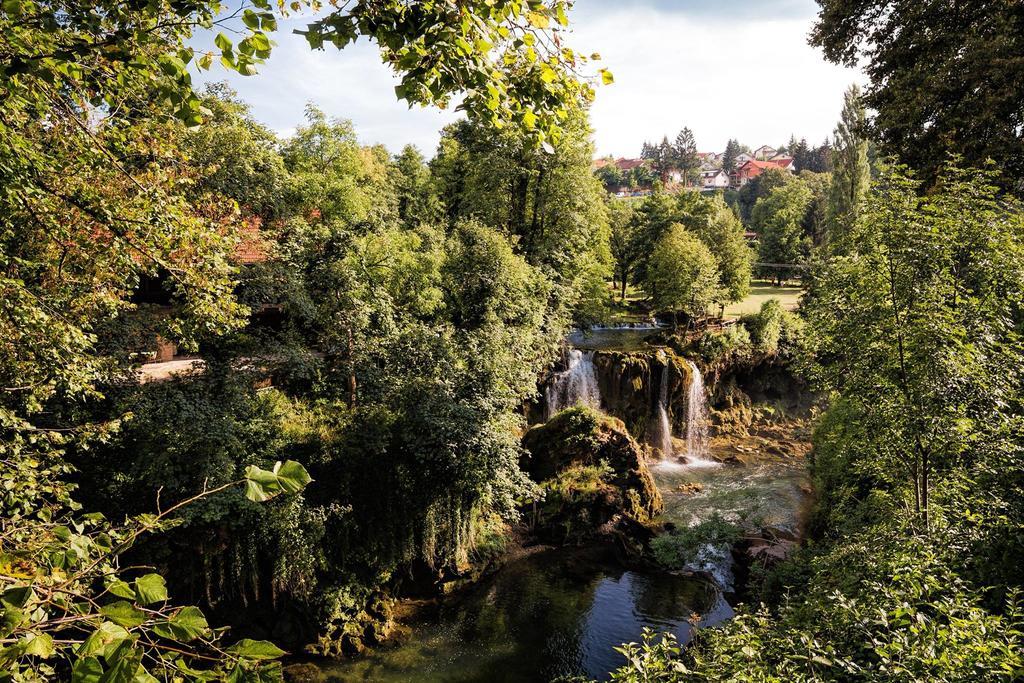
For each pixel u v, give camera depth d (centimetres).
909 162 2000
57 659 707
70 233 792
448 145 3750
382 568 1595
